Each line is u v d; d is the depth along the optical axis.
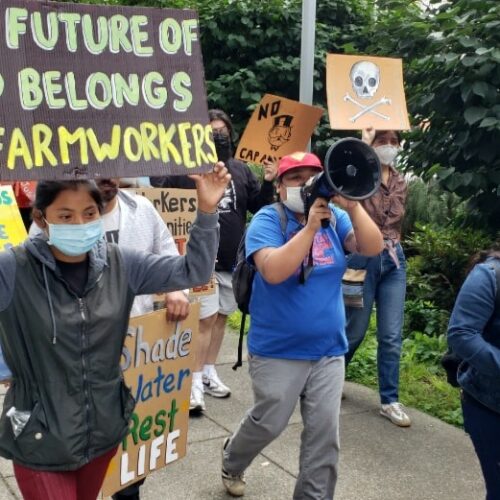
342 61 4.44
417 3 6.29
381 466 4.07
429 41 5.64
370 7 9.41
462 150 5.62
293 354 3.12
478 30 5.35
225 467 3.58
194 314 3.12
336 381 3.16
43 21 2.09
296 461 4.07
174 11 2.30
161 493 3.67
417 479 3.93
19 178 2.05
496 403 2.75
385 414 4.75
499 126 5.04
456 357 2.98
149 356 2.99
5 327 2.19
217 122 4.84
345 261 3.21
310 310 3.09
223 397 5.04
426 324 6.48
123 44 2.22
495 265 2.78
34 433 2.18
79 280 2.25
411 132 6.03
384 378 4.75
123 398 2.35
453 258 6.63
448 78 5.40
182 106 2.32
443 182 5.55
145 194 4.30
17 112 2.06
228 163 4.95
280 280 2.95
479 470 4.06
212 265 2.41
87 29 2.16
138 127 2.23
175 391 3.13
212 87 9.32
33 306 2.17
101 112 2.18
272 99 4.93
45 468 2.20
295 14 9.29
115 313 2.28
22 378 2.22
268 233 3.11
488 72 5.16
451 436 4.52
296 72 9.23
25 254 2.20
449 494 3.78
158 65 2.28
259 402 3.19
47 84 2.10
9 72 2.05
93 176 2.15
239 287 3.27
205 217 2.36
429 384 5.40
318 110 4.90
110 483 2.95
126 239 3.09
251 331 3.23
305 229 2.89
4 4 2.04
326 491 3.16
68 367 2.20
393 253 4.69
